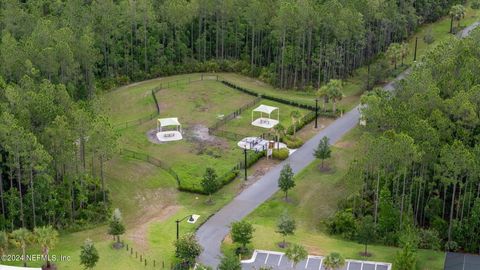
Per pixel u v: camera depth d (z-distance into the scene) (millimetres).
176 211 125250
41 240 101812
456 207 119062
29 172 116250
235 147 150750
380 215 115750
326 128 161000
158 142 153500
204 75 197875
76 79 165125
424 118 127688
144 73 194500
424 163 116938
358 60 197375
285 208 126000
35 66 151750
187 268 104312
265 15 191375
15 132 109438
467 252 113375
